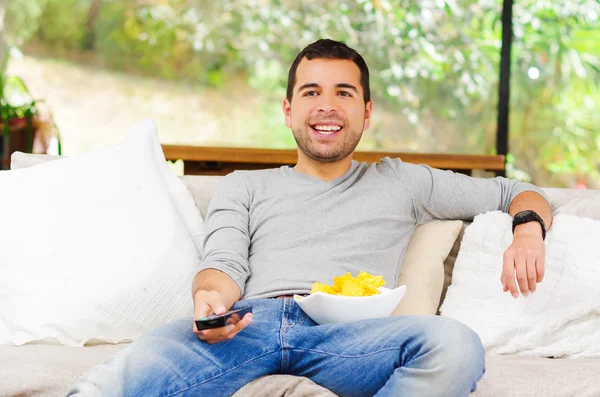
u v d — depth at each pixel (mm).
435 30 4539
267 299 1632
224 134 4883
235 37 4855
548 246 1868
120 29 4852
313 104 1873
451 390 1312
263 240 1806
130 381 1338
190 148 3006
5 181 1872
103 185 1891
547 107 4410
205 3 4836
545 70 4402
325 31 4758
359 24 4660
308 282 1716
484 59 4488
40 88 4793
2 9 4711
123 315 1793
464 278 1896
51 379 1419
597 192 2098
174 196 2012
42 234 1794
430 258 1907
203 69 4875
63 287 1759
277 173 1933
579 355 1771
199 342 1443
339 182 1894
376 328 1431
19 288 1750
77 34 4828
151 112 4867
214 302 1493
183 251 1888
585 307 1802
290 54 4867
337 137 1869
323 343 1471
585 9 4387
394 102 4559
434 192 1935
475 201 1960
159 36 4855
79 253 1795
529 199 1918
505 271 1637
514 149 4418
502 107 4109
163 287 1837
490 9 4484
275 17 4828
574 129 4406
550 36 4395
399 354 1386
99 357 1584
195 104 4883
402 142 4559
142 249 1839
